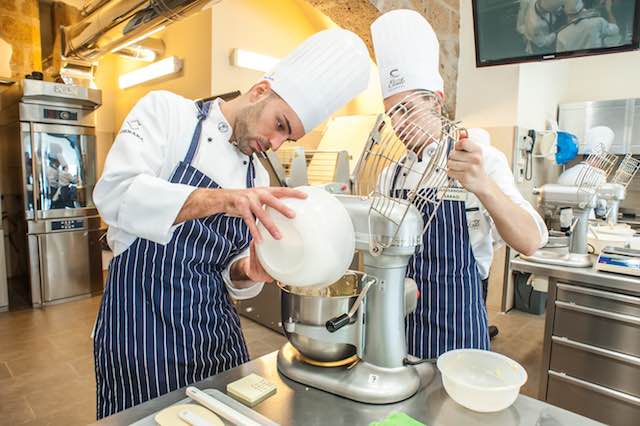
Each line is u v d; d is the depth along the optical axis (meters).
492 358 0.90
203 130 1.08
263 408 0.76
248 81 3.73
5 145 4.29
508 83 3.77
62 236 4.01
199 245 1.09
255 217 0.78
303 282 0.72
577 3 2.54
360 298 0.81
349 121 3.74
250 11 3.69
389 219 0.78
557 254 2.30
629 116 4.38
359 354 0.83
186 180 1.04
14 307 3.88
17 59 4.54
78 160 4.10
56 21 4.36
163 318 1.05
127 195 0.87
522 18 2.75
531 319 3.84
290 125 1.01
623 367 1.98
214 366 1.13
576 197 2.20
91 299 4.15
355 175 0.89
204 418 0.69
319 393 0.82
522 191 3.98
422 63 1.07
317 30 4.18
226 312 1.20
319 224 0.70
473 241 1.28
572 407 2.15
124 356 1.06
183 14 2.68
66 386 2.54
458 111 4.04
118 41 3.39
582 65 5.02
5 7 4.41
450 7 3.60
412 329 1.25
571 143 4.15
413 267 1.25
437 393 0.82
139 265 1.05
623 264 2.01
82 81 4.28
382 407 0.77
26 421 2.21
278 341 3.20
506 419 0.74
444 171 0.89
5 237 4.68
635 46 2.43
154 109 1.06
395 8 3.02
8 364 2.79
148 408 0.75
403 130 0.83
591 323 2.06
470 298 1.22
